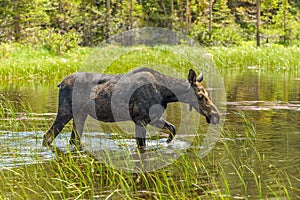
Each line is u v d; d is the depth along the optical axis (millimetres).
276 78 23219
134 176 8359
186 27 57188
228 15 62750
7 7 48688
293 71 27750
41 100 16812
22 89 20281
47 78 25734
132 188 7742
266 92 18109
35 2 49031
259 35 59438
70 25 55156
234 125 12078
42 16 50438
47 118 13328
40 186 7910
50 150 10203
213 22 62500
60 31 52938
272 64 31594
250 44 55094
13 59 32156
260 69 29484
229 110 14188
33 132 11688
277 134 11008
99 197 7371
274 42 57969
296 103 15398
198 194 7375
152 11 61625
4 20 48312
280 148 9797
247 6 68438
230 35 55156
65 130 12141
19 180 8227
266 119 12750
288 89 18922
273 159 9039
